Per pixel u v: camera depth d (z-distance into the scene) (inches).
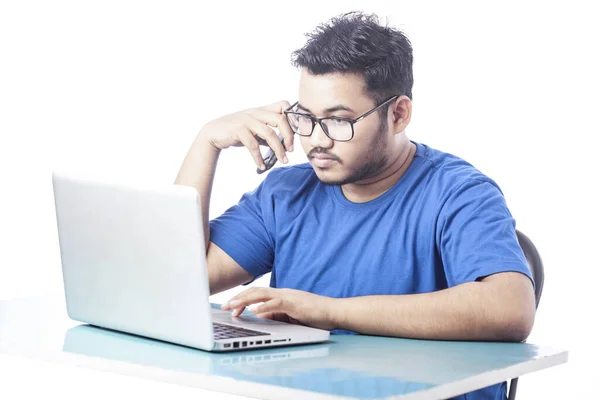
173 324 80.4
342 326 85.5
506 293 84.4
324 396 66.6
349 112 90.0
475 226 89.8
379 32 91.9
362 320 85.0
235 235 103.2
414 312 84.4
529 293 85.8
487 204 91.4
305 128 91.9
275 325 86.4
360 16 94.8
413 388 68.1
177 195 77.0
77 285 88.2
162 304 80.8
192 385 72.8
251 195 105.8
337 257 98.3
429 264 94.9
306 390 67.4
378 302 85.3
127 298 83.7
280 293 85.4
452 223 92.0
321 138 90.7
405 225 95.7
